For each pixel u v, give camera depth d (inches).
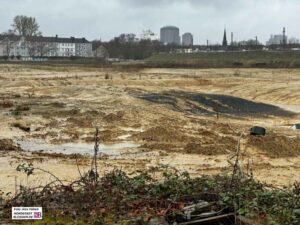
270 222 286.2
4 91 1477.6
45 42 5167.3
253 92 1521.9
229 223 307.0
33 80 1836.9
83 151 669.3
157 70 2536.9
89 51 5767.7
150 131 778.2
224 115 1088.2
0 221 299.9
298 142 720.3
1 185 466.0
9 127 820.0
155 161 605.3
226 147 683.4
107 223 295.0
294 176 544.7
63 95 1362.0
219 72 2368.4
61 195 334.6
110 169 550.9
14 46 4867.1
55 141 729.0
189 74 2219.5
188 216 304.2
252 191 331.0
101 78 1963.6
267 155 650.2
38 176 509.4
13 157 605.6
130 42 5300.2
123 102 1189.1
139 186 341.4
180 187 333.1
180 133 777.6
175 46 5123.0
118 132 789.9
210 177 360.5
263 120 1028.5
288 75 2133.4
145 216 298.8
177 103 1207.6
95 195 327.3
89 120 895.7
